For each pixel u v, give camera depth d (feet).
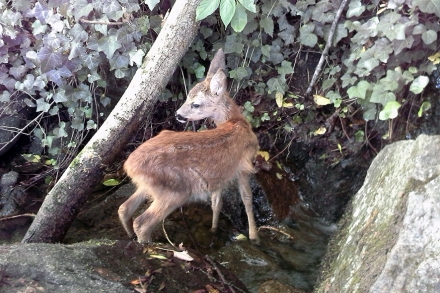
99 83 7.97
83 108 8.04
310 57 8.20
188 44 7.06
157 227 7.27
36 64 7.73
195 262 6.07
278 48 8.01
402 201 5.43
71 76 7.85
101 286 5.35
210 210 7.71
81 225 7.26
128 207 6.71
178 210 7.61
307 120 8.25
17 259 5.43
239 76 8.00
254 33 7.98
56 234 6.91
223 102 7.29
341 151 8.10
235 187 7.82
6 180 7.73
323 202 8.09
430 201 5.05
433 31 6.97
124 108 6.94
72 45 7.52
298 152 8.29
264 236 7.50
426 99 7.57
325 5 7.57
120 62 7.67
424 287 4.72
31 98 8.14
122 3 7.47
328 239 7.61
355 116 8.11
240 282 6.24
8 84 7.81
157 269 5.76
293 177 8.22
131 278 5.56
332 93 7.92
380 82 7.34
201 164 6.48
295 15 7.87
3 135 8.05
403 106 7.73
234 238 7.39
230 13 6.63
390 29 7.08
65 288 5.26
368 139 8.04
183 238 7.22
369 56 7.35
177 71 8.26
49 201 6.83
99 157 6.89
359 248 5.73
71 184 6.84
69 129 8.26
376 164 6.73
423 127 7.65
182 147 6.39
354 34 7.77
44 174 8.04
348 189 8.07
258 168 8.00
